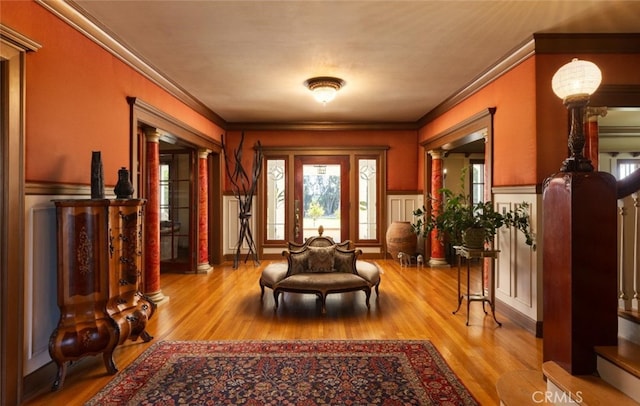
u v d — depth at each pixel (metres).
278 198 7.51
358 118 7.02
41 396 2.36
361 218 7.54
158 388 2.44
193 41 3.49
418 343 3.18
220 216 7.02
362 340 3.26
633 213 2.07
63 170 2.74
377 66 4.18
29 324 2.41
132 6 2.84
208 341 3.25
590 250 1.87
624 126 7.16
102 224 2.60
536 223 3.41
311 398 2.31
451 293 4.89
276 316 3.96
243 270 6.46
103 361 2.79
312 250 4.46
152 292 4.44
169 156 6.30
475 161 8.20
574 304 1.87
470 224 3.73
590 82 1.97
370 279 4.29
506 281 3.91
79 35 2.94
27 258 2.41
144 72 3.99
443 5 2.85
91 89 3.09
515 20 3.10
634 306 2.06
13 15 2.30
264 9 2.92
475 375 2.61
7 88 2.20
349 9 2.92
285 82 4.75
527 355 2.94
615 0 2.77
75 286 2.51
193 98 5.49
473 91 4.73
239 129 7.32
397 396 2.33
